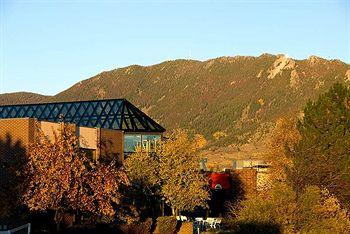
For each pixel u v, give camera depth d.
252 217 39.62
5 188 39.47
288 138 66.19
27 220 43.66
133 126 68.88
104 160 54.81
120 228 47.75
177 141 58.88
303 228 39.94
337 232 39.69
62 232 43.72
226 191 72.00
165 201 59.72
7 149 46.81
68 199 38.66
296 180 47.75
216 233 45.34
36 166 38.59
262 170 75.81
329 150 50.44
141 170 57.12
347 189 48.62
